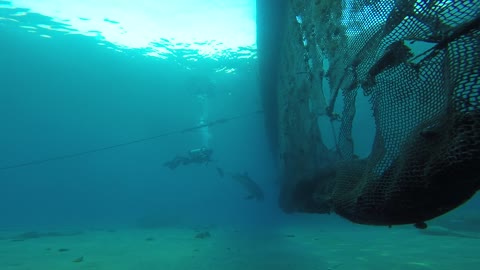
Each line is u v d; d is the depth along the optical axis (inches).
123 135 1926.7
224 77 969.5
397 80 75.6
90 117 1553.9
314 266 205.5
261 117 926.4
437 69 62.9
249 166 2977.4
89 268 222.4
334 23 127.6
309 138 220.7
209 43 772.0
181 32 724.0
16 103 1347.2
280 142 376.5
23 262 255.0
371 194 75.3
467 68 51.6
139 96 1222.9
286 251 276.2
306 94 219.3
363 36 99.4
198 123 1517.0
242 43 743.7
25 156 3065.9
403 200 65.6
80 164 3363.7
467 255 231.3
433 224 460.4
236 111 1233.4
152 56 893.2
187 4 596.7
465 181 52.2
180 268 213.5
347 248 287.7
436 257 225.8
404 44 73.8
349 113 118.9
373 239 356.2
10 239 482.6
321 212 213.6
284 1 285.1
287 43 270.1
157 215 910.4
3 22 743.1
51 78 1076.5
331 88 136.0
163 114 1423.5
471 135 47.1
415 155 62.0
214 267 212.1
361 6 100.0
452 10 59.0
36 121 1681.8
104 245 376.8
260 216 1037.2
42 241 442.3
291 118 270.5
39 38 822.5
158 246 351.3
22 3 663.1
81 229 710.5
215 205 2571.4
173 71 982.4
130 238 468.4
